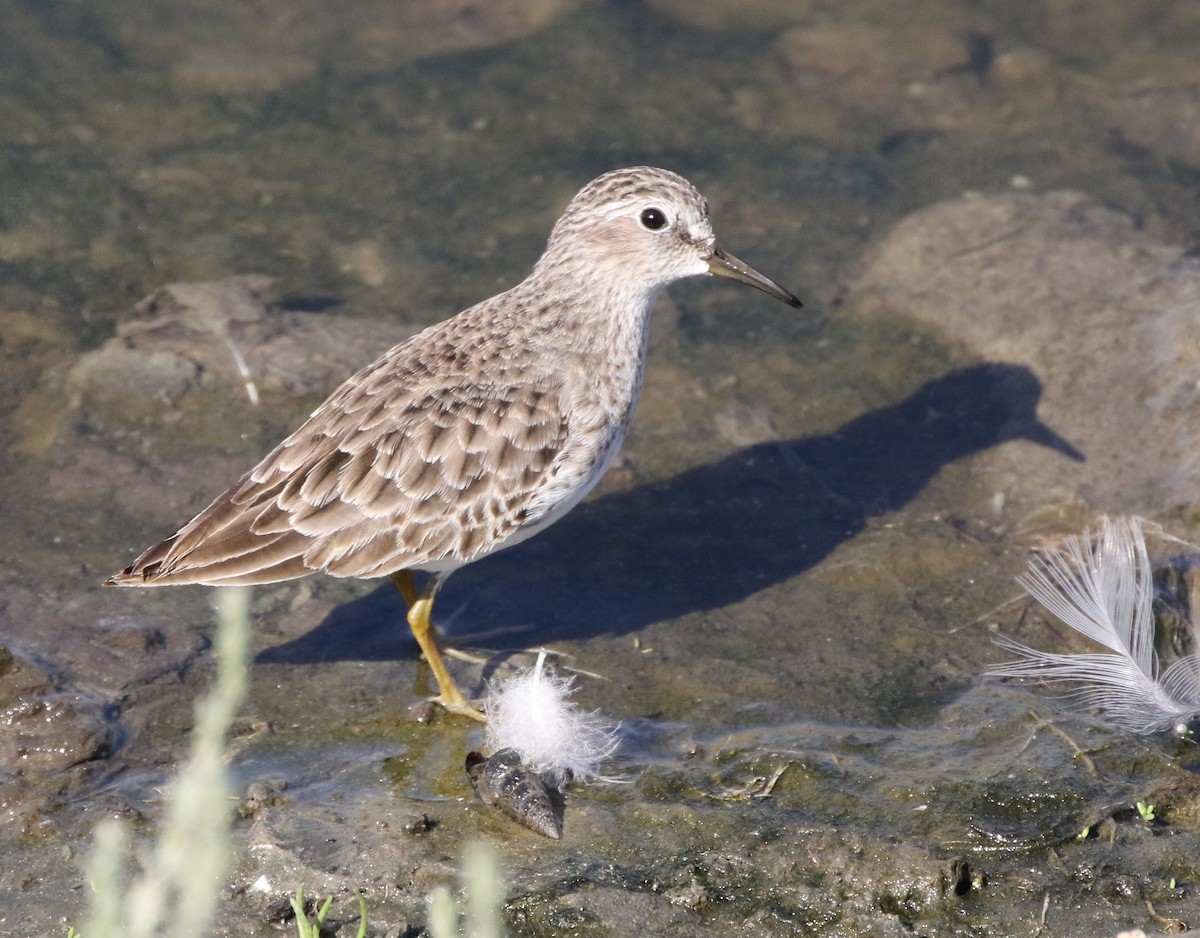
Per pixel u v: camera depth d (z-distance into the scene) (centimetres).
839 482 1345
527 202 1730
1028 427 1395
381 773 1013
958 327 1527
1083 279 1546
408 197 1733
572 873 917
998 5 2148
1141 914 893
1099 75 1995
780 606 1192
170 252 1616
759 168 1802
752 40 2072
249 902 898
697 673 1113
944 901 901
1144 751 1009
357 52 2014
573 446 1098
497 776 975
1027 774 988
